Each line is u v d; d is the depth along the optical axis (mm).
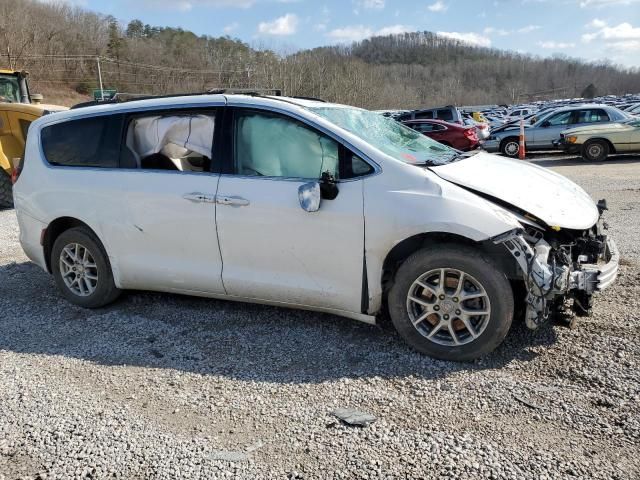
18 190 5043
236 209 4039
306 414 3129
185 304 4848
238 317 4520
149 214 4359
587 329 3975
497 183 3877
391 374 3545
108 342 4156
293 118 3988
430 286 3693
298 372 3609
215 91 4555
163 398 3348
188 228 4238
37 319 4664
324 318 4426
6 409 3258
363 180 3742
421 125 18812
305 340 4062
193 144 4305
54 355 3969
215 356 3875
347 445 2840
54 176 4793
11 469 2730
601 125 15375
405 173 3691
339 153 3840
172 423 3084
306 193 3719
